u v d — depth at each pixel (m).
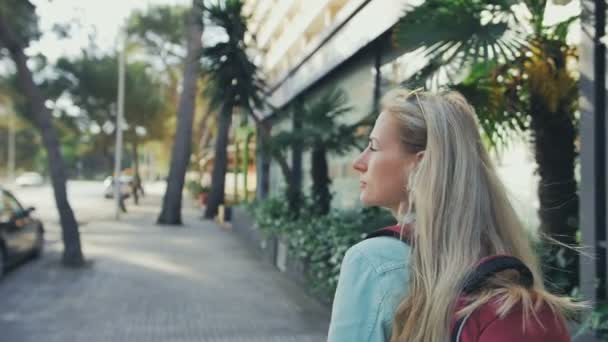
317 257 6.93
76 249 10.41
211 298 7.84
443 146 1.15
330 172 11.87
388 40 8.52
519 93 4.72
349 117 10.58
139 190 45.34
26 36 11.35
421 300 1.06
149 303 7.48
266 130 10.91
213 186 24.16
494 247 1.12
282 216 10.98
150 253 12.45
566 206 4.37
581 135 4.04
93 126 35.59
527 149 5.18
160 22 33.06
